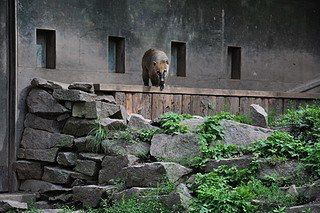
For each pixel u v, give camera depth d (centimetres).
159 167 1162
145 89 1475
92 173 1295
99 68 1616
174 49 1795
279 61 1981
